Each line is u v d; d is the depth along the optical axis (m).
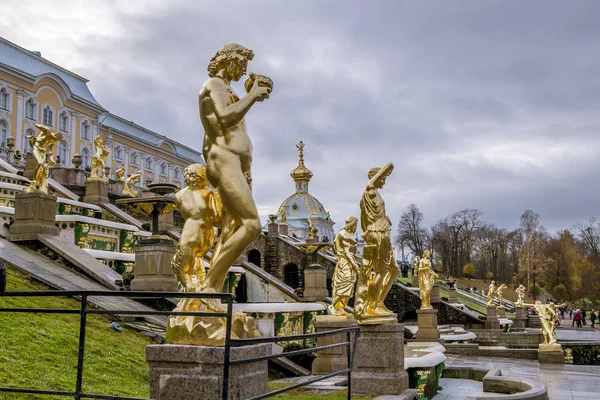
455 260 118.19
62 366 9.57
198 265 6.40
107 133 78.62
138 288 16.53
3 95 62.25
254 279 26.55
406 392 11.10
